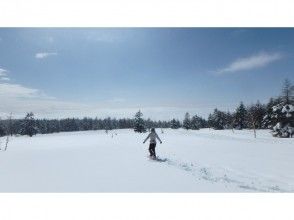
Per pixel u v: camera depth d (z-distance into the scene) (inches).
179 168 560.1
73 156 804.6
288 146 1206.3
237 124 3491.6
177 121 5093.5
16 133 3865.7
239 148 1103.6
